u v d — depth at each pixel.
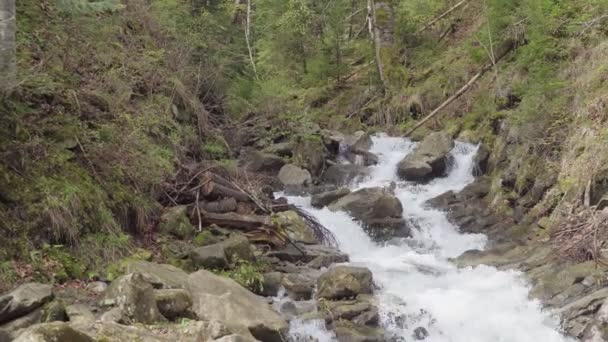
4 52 7.14
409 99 18.08
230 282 7.09
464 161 13.89
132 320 5.72
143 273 6.48
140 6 12.36
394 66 19.67
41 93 8.00
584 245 8.24
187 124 11.55
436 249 10.52
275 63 21.47
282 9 22.94
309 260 9.21
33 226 6.75
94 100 9.02
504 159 12.56
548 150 11.11
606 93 10.50
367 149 15.77
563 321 7.04
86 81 9.27
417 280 8.68
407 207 12.09
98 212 7.48
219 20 17.36
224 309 6.41
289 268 8.75
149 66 10.96
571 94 11.55
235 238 8.41
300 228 9.92
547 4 12.72
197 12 16.78
